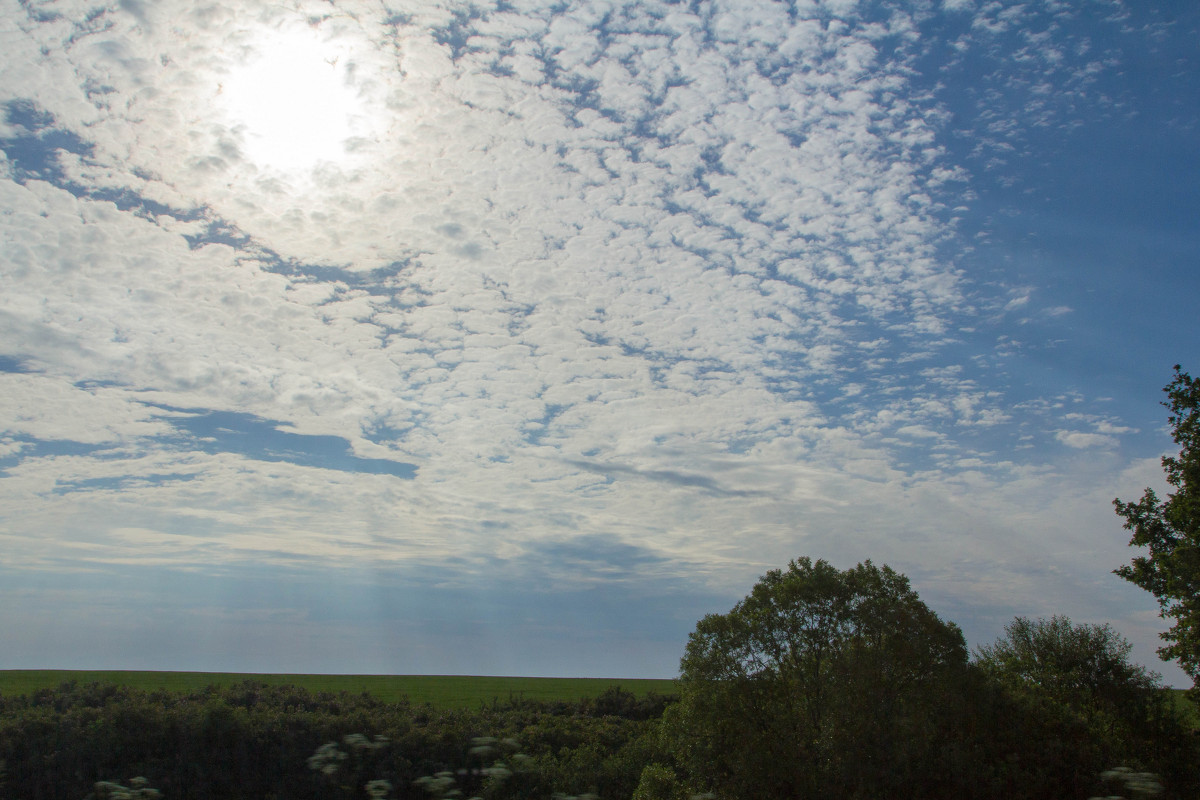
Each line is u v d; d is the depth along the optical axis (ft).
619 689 210.59
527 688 243.40
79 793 115.65
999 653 125.18
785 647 94.27
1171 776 91.97
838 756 80.89
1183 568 97.50
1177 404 104.32
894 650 88.53
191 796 116.16
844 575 96.43
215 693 157.99
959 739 82.69
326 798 109.81
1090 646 116.37
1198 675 97.91
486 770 82.53
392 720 136.87
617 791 108.78
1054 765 80.64
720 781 89.25
